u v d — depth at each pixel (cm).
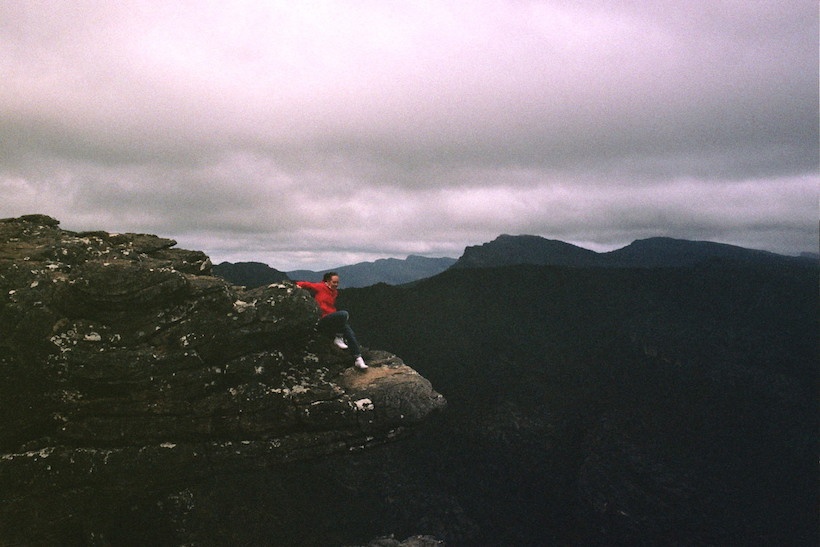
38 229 1148
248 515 1883
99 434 1006
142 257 1148
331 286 1339
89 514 1029
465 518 3447
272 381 1130
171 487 1083
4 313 938
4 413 959
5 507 952
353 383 1230
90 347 977
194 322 1051
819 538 3506
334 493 2888
